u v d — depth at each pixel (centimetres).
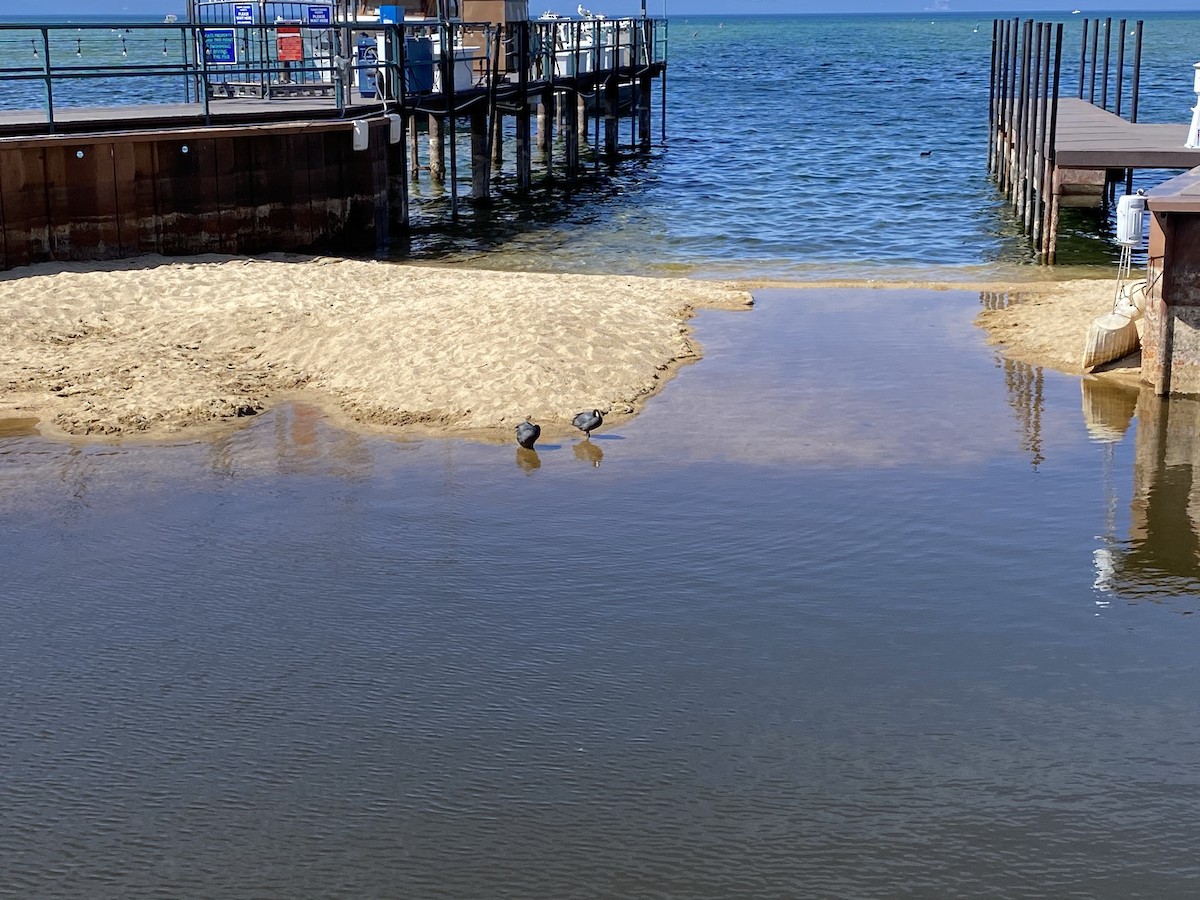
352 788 667
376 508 1034
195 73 1909
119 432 1215
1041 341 1519
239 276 1728
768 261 2202
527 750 700
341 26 2139
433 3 3177
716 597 879
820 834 627
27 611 866
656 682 770
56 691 766
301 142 2027
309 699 754
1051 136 2106
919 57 11306
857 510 1026
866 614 855
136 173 1847
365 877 599
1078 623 842
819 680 771
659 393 1326
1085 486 1079
